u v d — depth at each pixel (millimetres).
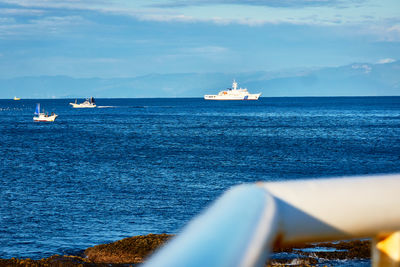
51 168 73812
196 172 69688
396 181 2439
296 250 28922
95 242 36031
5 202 48906
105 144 111188
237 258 1278
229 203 1866
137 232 38625
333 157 87062
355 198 2322
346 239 2428
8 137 129000
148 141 117875
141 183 60438
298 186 2324
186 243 1385
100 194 53312
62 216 43406
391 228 2420
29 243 35688
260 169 73500
